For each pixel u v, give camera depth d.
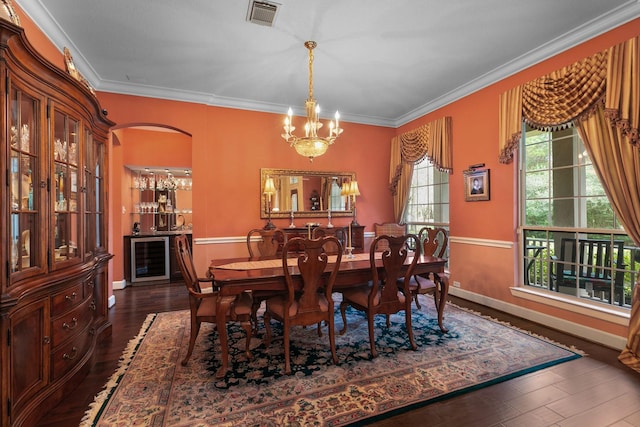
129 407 1.85
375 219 5.41
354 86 4.03
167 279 5.27
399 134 5.41
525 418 1.74
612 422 1.71
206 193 4.37
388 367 2.30
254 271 2.54
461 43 3.01
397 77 3.76
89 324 2.37
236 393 1.99
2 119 1.47
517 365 2.32
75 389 2.07
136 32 2.80
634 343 2.32
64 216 2.11
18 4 2.26
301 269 2.28
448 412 1.80
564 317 2.96
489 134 3.73
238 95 4.35
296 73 3.65
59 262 1.96
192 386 2.07
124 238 5.07
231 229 4.51
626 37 2.50
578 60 2.82
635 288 2.37
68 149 2.11
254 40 2.95
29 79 1.70
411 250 4.34
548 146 3.23
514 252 3.45
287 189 4.81
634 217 2.43
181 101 4.23
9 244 1.51
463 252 4.10
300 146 3.12
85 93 2.26
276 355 2.52
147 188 5.84
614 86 2.45
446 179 4.60
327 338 2.86
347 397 1.94
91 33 2.80
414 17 2.60
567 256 3.06
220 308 2.24
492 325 3.13
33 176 1.77
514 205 3.46
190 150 5.68
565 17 2.60
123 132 5.24
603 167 2.59
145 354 2.55
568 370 2.25
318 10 2.50
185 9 2.48
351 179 5.21
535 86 3.11
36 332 1.75
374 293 2.54
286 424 1.70
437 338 2.82
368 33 2.84
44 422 1.73
